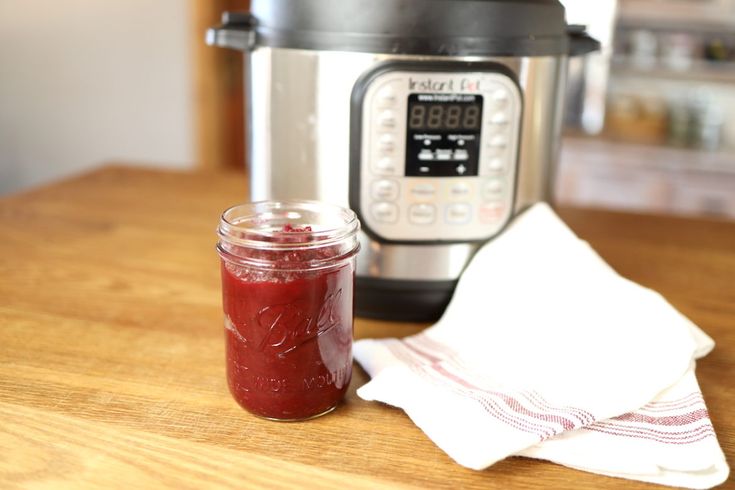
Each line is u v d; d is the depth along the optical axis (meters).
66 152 2.52
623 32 2.26
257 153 0.62
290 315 0.45
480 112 0.57
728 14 2.09
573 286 0.56
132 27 2.31
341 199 0.58
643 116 2.23
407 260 0.60
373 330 0.62
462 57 0.55
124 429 0.45
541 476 0.42
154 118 2.40
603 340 0.51
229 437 0.45
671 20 2.20
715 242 0.89
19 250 0.80
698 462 0.40
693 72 2.20
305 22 0.55
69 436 0.44
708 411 0.49
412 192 0.58
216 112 2.40
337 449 0.44
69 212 0.96
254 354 0.46
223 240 0.47
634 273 0.77
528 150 0.61
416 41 0.54
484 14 0.55
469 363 0.53
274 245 0.44
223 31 0.60
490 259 0.59
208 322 0.63
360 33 0.54
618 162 2.10
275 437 0.45
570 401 0.46
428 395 0.47
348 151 0.57
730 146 2.21
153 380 0.52
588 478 0.42
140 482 0.40
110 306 0.65
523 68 0.57
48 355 0.55
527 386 0.48
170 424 0.46
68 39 2.38
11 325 0.61
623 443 0.43
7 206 0.98
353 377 0.54
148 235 0.87
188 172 1.21
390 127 0.56
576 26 0.66
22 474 0.40
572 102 2.29
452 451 0.42
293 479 0.41
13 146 2.56
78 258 0.78
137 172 1.20
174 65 2.31
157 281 0.72
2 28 2.42
